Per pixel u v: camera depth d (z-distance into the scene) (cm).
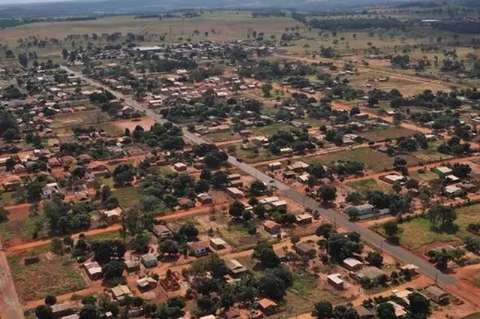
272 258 16125
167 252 16938
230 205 19812
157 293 15012
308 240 17788
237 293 14525
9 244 18025
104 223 19288
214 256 15950
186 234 17925
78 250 17138
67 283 15612
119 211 19750
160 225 18888
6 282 15775
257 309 14125
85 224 19038
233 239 17962
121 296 14625
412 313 13725
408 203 19912
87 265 16275
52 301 14512
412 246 17338
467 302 14400
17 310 14438
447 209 18550
